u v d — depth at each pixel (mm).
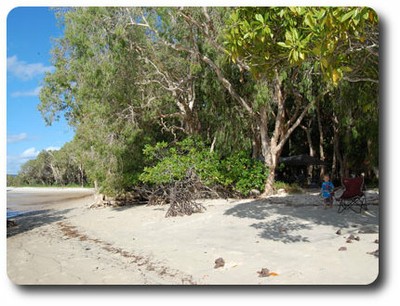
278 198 16391
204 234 9836
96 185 21234
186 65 20359
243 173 17953
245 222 10977
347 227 9383
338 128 28125
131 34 17625
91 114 17453
